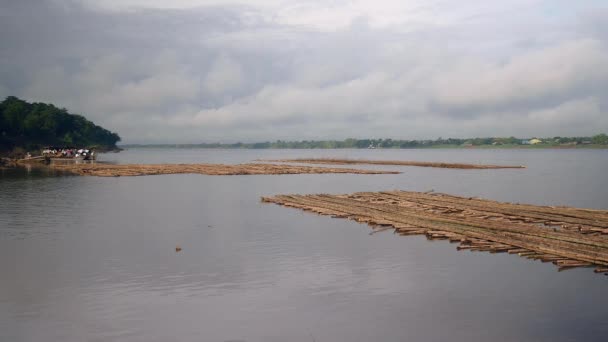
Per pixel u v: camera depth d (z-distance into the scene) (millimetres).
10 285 16516
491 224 25344
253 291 16031
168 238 24344
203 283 16844
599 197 45875
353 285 16641
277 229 26891
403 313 14148
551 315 13977
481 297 15406
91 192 46844
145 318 13797
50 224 28328
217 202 39625
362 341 12445
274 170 84125
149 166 92062
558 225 26562
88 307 14578
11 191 46938
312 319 13766
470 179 69562
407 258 20125
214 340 12516
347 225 28078
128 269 18469
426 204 34562
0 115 145500
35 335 12727
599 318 13719
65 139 171750
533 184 60875
